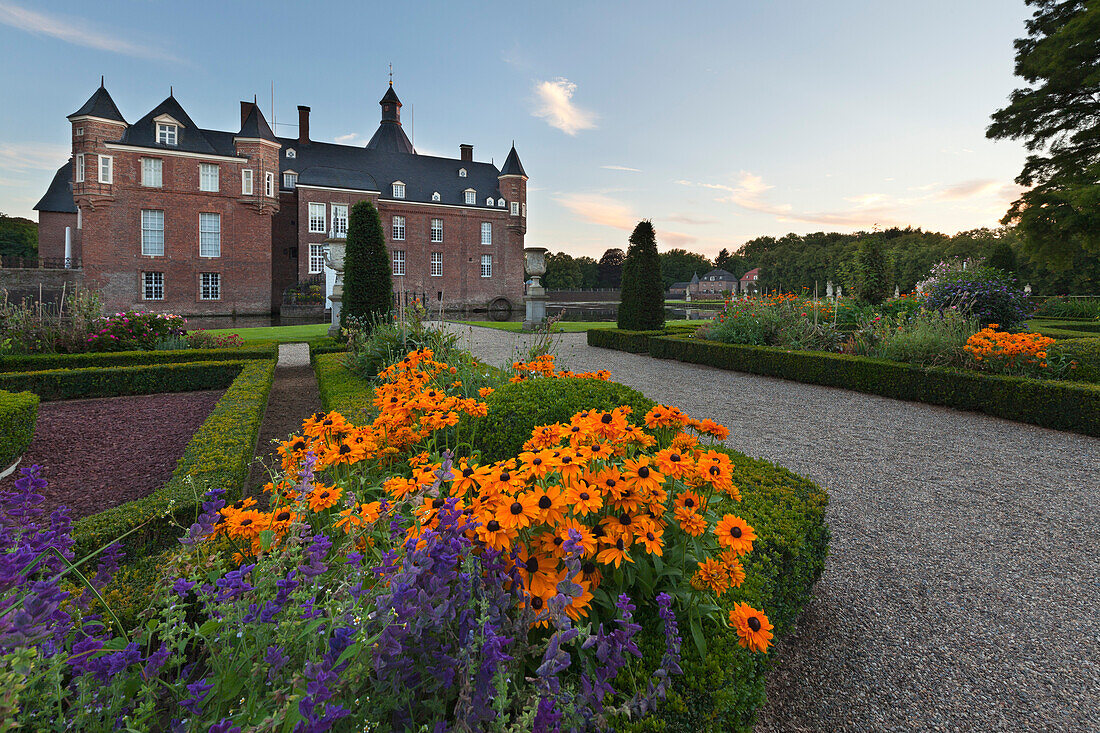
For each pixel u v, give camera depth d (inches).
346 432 90.0
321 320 1170.0
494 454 129.9
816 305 416.2
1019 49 807.7
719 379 345.1
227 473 120.9
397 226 1566.2
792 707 80.0
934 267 477.4
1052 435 218.7
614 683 55.3
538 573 53.3
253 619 47.3
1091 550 125.3
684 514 63.4
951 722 77.4
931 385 273.0
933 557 122.7
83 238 1139.9
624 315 556.1
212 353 344.5
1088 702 80.9
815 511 103.3
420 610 40.2
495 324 757.3
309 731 34.6
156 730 49.4
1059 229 743.1
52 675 39.4
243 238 1278.3
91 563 89.8
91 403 264.7
